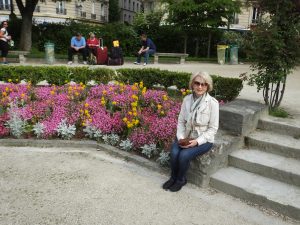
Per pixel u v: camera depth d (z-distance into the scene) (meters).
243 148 4.85
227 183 4.12
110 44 19.92
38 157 4.96
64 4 40.44
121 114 5.67
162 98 6.17
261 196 3.85
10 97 6.21
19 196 3.83
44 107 5.99
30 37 19.02
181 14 20.44
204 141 4.08
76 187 4.09
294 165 4.29
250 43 5.61
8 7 38.91
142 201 3.84
